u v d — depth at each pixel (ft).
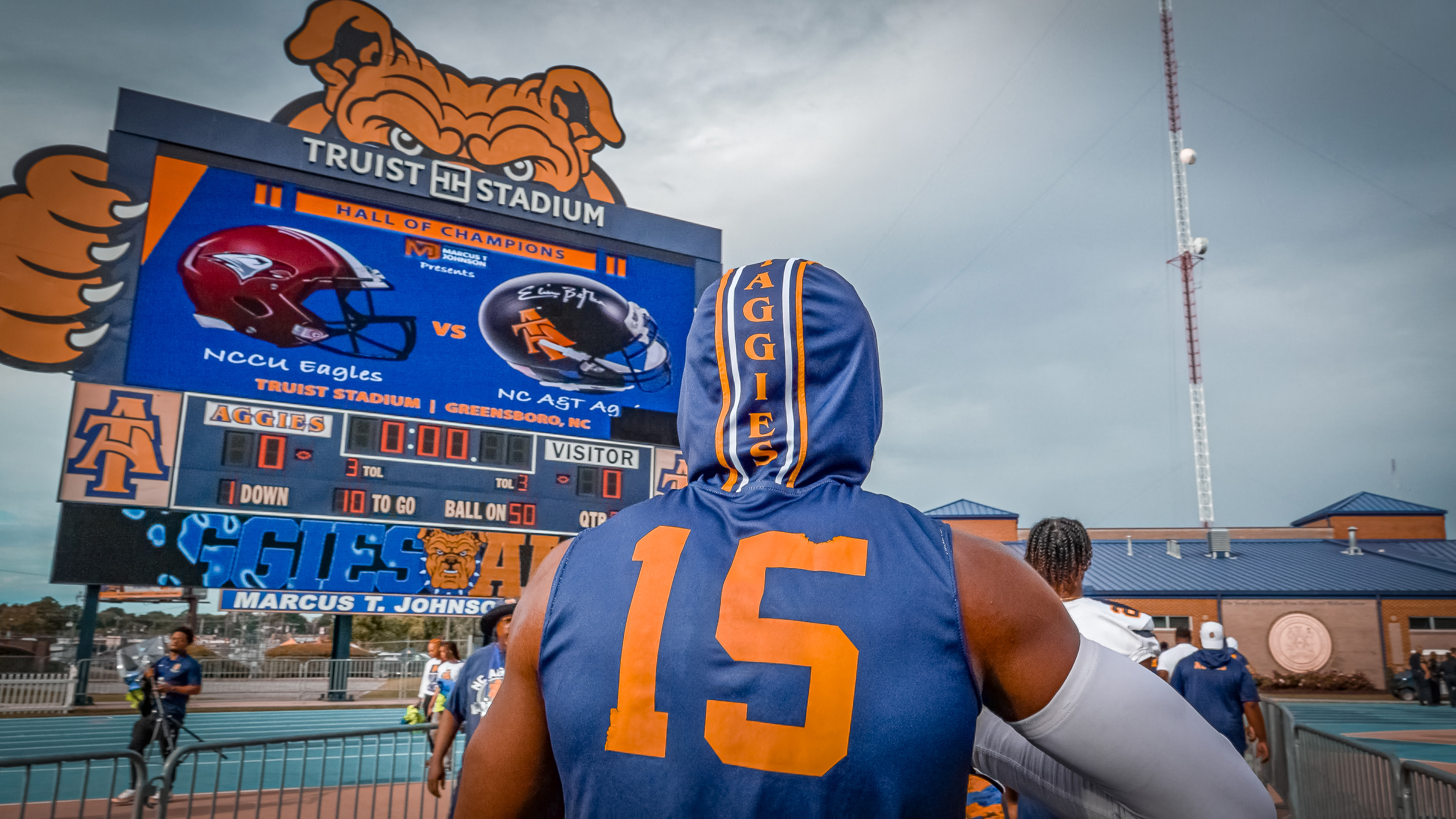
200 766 33.58
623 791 2.50
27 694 59.11
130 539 51.39
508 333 63.93
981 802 5.76
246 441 55.01
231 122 58.39
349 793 26.20
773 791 2.35
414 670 81.41
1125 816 2.52
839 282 3.23
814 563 2.60
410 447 59.21
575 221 68.23
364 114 63.87
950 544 2.66
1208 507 128.26
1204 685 19.56
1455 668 82.07
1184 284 135.74
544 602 2.89
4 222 51.52
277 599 53.98
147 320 53.98
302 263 58.75
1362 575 107.04
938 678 2.43
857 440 3.03
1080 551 10.18
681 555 2.73
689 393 3.30
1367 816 16.11
